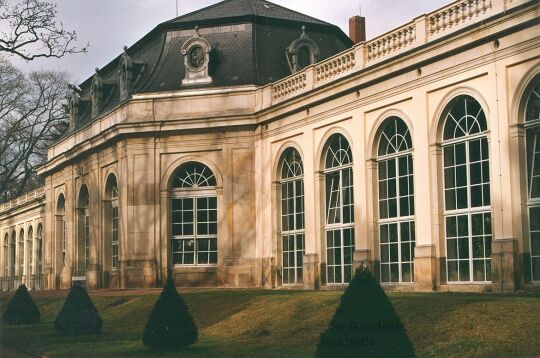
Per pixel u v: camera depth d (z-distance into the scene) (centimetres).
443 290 2389
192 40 3581
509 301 1680
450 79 2389
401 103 2611
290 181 3281
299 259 3203
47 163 4900
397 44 2642
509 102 2177
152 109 3591
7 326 2597
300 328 1934
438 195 2436
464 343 1505
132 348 1842
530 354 1370
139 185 3594
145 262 3544
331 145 3033
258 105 3453
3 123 6412
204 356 1670
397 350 1112
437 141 2450
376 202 2742
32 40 3180
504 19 2167
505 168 2175
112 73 4369
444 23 2442
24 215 6544
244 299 2411
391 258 2669
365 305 1133
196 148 3547
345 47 3956
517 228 2141
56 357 1798
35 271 6138
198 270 3528
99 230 4019
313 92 3034
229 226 3456
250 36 3653
